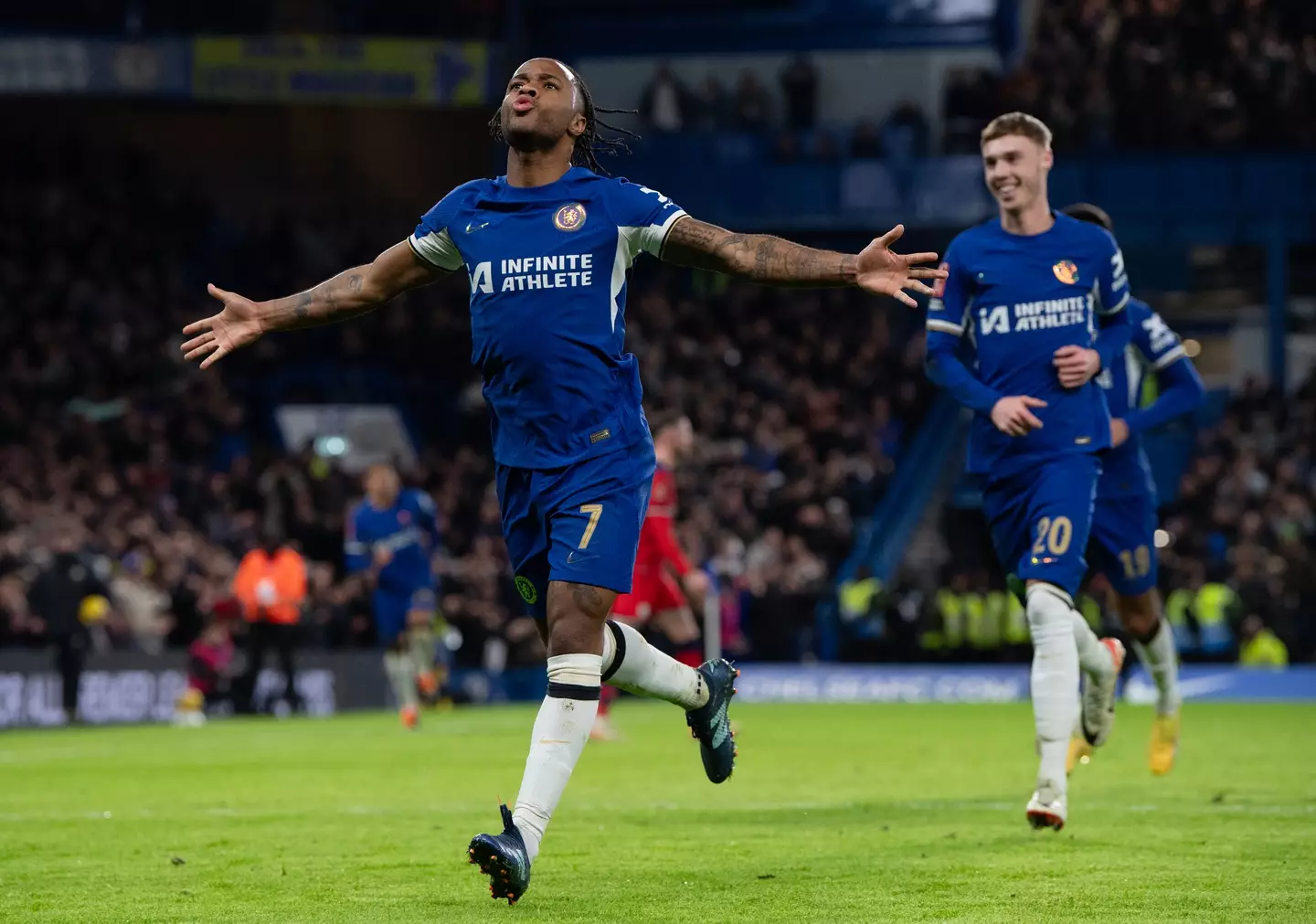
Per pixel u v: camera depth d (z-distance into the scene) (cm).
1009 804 1152
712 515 3934
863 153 4941
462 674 3531
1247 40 4878
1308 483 4303
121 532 3634
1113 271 1048
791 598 3756
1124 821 1019
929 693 3472
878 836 950
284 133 5272
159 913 696
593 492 740
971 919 663
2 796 1313
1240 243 4647
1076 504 1005
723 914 678
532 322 746
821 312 5175
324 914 688
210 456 4381
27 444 4209
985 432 1046
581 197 754
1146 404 1409
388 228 5303
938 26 5412
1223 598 3444
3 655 2959
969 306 1064
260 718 3028
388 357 4978
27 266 4828
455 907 705
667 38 5462
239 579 3102
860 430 4572
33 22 4875
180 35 4756
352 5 5097
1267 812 1066
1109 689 1141
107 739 2297
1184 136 4725
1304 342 5606
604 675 791
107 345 4528
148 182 5069
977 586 3628
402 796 1286
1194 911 680
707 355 4881
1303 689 3225
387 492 2555
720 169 4900
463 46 4872
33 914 696
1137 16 4922
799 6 5438
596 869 820
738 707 3077
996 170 1048
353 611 3519
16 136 5047
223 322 796
